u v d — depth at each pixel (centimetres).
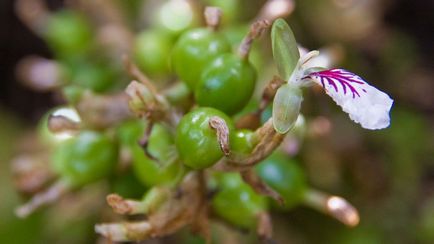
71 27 36
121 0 37
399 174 38
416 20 42
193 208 28
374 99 26
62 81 36
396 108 39
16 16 40
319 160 37
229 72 27
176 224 28
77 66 36
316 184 37
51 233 35
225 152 26
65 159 30
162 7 35
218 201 29
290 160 31
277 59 26
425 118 39
